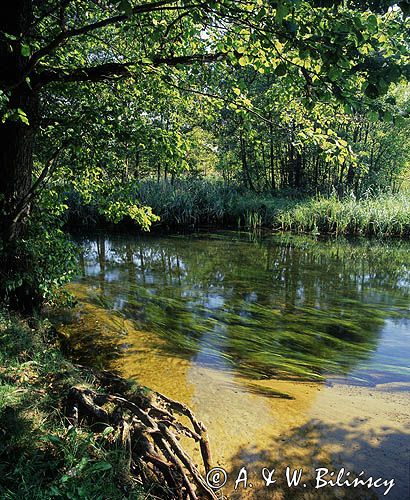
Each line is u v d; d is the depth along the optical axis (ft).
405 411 13.07
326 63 9.16
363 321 22.98
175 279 31.45
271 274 33.42
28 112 17.29
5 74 16.07
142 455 8.77
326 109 18.31
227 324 22.18
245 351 18.53
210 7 11.50
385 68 8.76
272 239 50.31
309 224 56.29
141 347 18.25
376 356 18.33
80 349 17.63
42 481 7.50
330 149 15.80
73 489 7.22
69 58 21.03
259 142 20.44
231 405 12.93
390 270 35.45
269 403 13.29
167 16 18.61
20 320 17.10
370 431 11.74
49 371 11.76
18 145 17.52
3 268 17.97
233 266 36.14
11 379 10.90
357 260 39.11
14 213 17.85
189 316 23.16
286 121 19.88
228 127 71.46
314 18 10.32
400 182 88.17
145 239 49.39
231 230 57.67
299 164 82.23
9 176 17.65
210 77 19.04
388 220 51.85
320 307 25.38
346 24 8.99
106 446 8.87
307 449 10.77
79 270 21.20
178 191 61.82
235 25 12.87
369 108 9.73
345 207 55.98
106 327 20.51
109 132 17.07
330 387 15.06
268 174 92.48
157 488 8.39
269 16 10.52
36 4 17.76
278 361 17.52
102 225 57.26
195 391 13.85
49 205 20.13
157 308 24.31
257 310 24.57
